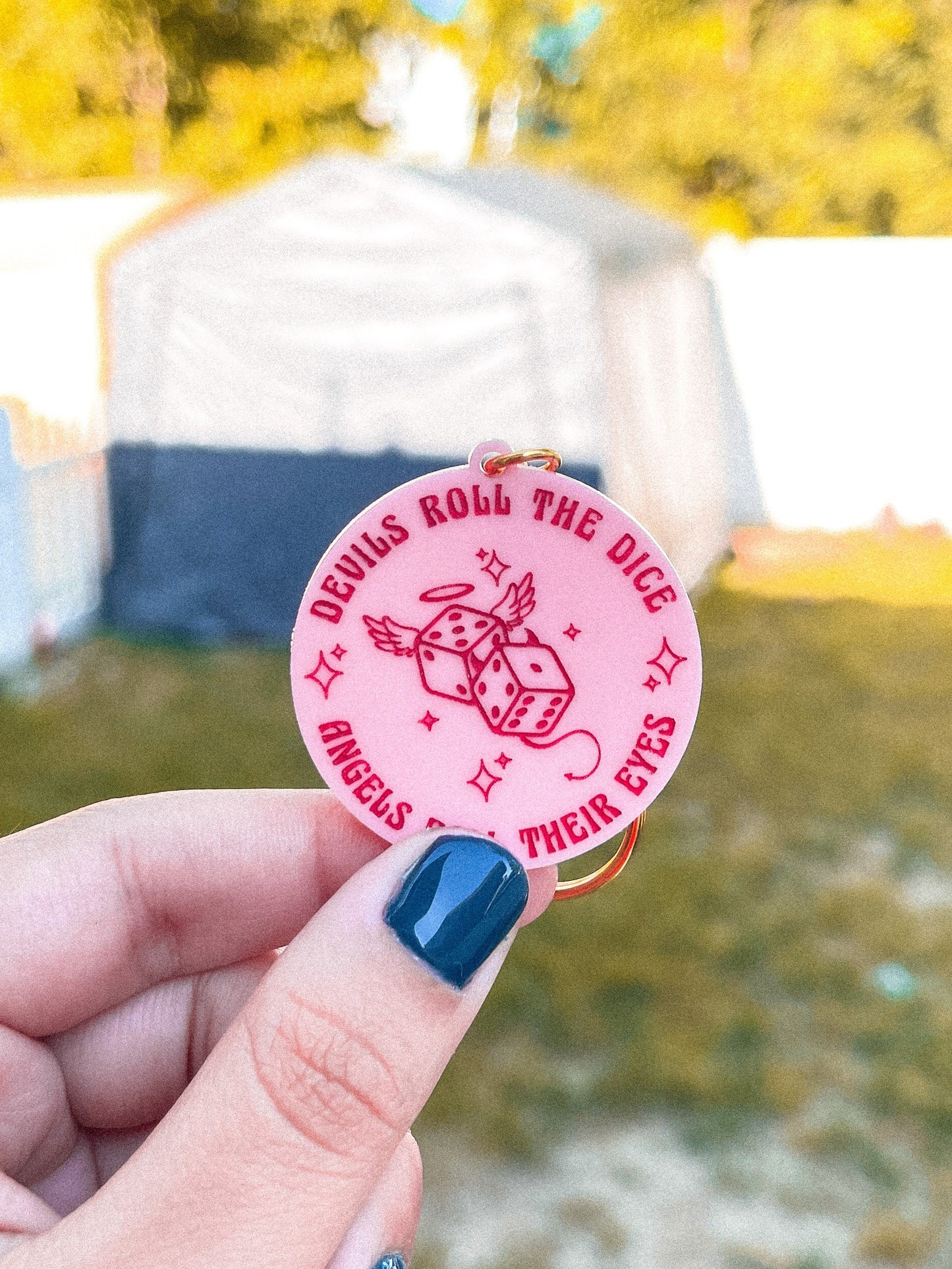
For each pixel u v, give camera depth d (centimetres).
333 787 13
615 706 13
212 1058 12
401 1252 14
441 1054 12
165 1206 11
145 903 16
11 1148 15
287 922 17
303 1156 12
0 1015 15
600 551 13
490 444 12
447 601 13
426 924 12
